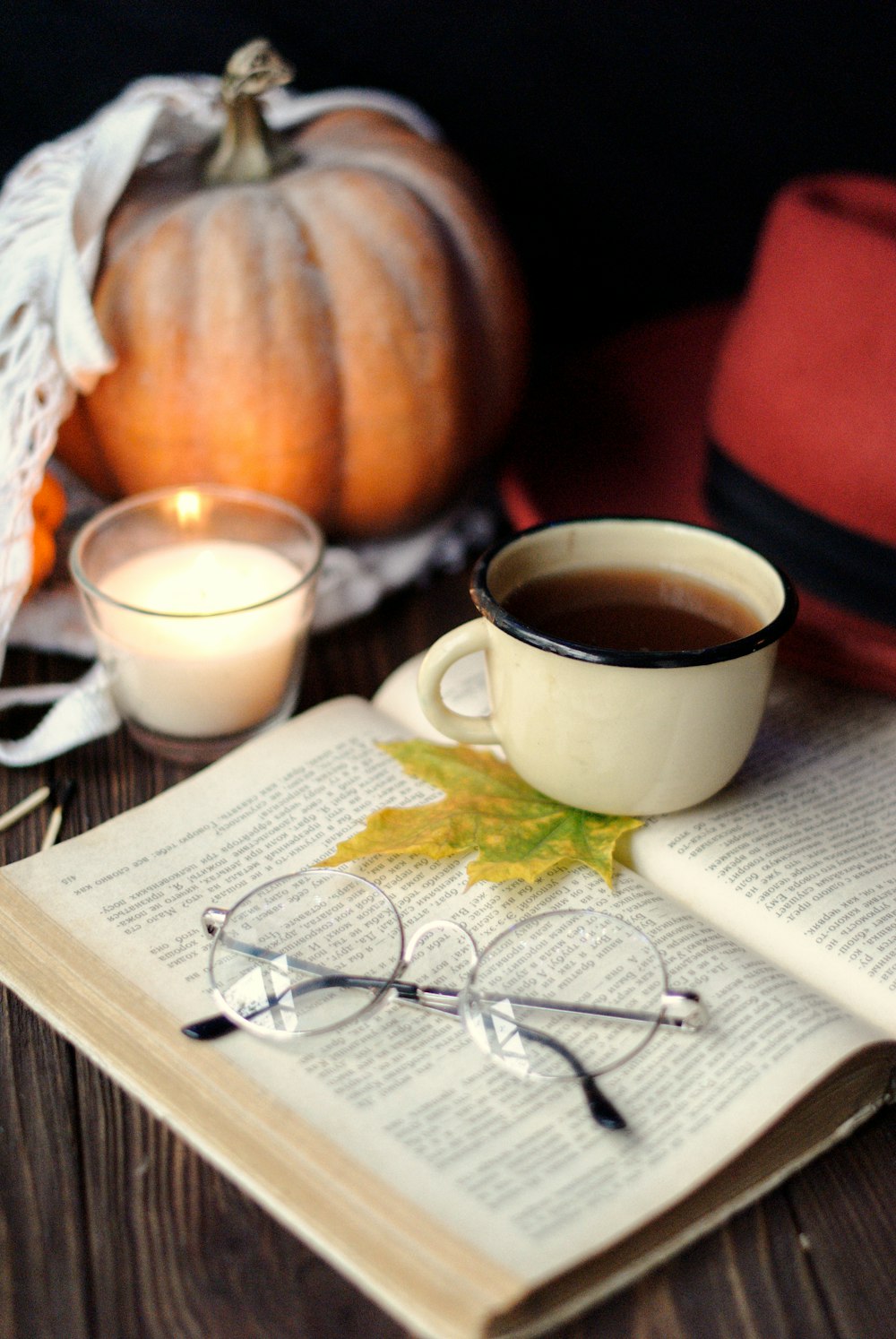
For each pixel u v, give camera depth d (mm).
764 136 918
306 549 735
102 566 729
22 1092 597
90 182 722
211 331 726
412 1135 563
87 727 706
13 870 638
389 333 743
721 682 623
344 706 718
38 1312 551
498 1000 597
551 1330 548
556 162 923
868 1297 558
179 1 881
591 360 871
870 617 718
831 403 705
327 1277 560
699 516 781
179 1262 562
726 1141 561
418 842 641
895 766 699
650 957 610
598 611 665
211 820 663
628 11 885
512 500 757
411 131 802
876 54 894
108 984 602
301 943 615
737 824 666
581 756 637
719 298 962
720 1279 561
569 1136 563
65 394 715
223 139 749
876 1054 587
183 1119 571
